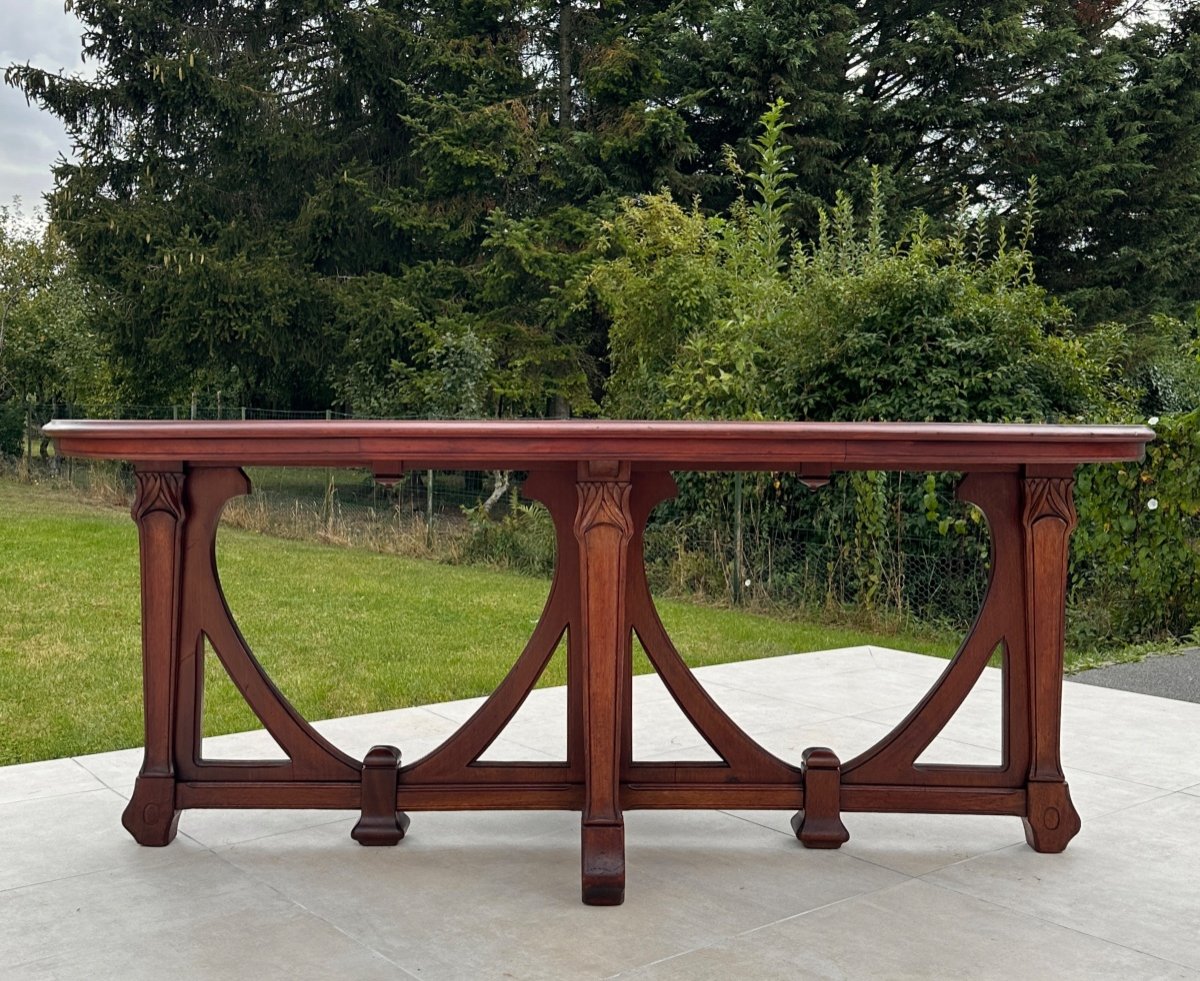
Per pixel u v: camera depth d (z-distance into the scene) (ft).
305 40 59.57
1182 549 22.30
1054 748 9.95
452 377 41.01
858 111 54.75
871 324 26.61
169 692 9.91
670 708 15.53
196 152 58.13
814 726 14.49
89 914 8.44
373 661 19.74
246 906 8.62
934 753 13.34
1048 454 9.07
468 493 37.78
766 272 33.81
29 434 59.98
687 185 52.31
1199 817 10.98
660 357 36.45
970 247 55.98
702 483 29.14
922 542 24.56
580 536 8.95
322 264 58.34
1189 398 40.01
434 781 10.05
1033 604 9.81
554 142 53.88
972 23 56.70
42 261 62.95
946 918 8.46
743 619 25.14
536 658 10.05
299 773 10.04
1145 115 59.67
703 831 10.63
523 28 55.06
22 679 17.85
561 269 50.24
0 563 30.89
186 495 9.92
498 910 8.58
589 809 8.91
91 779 11.98
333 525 40.11
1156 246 59.62
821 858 9.84
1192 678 18.26
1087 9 60.13
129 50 55.26
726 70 54.54
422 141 52.34
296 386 60.54
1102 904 8.77
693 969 7.53
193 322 52.37
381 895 8.87
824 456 8.77
